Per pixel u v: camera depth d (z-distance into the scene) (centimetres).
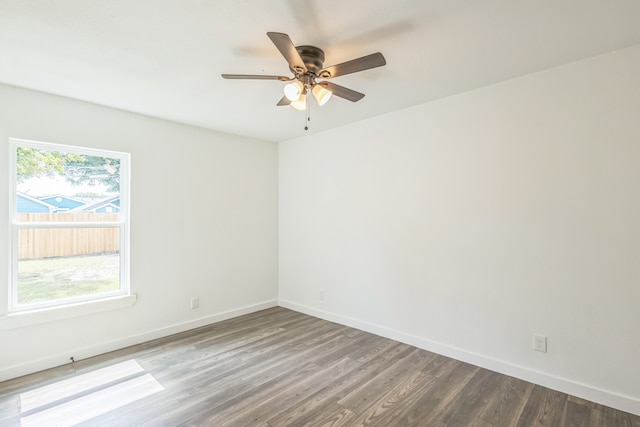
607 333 223
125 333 327
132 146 334
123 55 220
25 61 227
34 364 274
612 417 212
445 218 302
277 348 322
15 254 274
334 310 401
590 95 228
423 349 318
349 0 164
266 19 180
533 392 241
